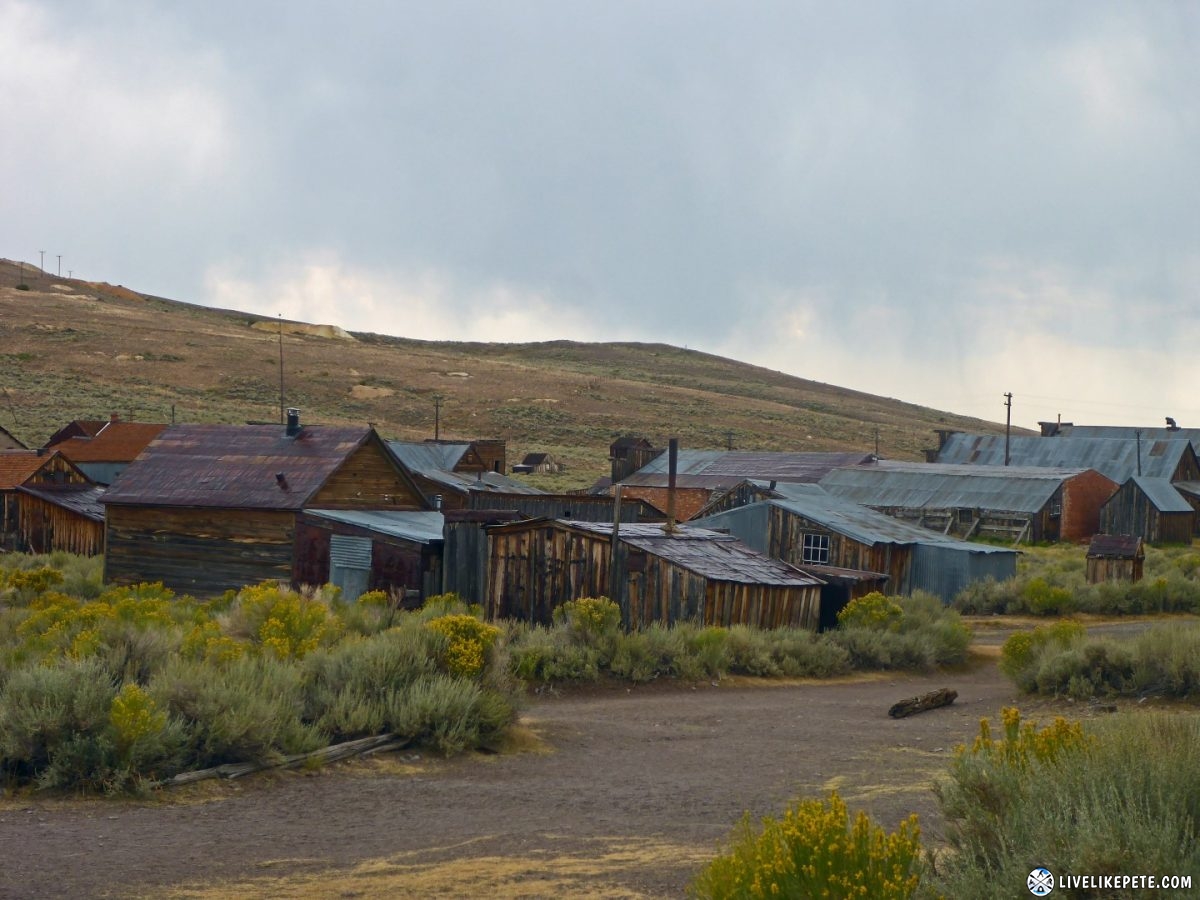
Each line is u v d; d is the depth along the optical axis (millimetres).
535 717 18125
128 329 165250
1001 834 7121
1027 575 46000
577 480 98500
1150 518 67312
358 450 38594
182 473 38844
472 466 71125
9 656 15336
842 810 6738
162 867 9195
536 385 164625
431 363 174125
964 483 68312
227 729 12578
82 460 70375
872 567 41312
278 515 35938
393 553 33656
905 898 6344
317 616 21125
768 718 18672
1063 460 83312
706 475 79000
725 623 26500
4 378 127938
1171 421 91688
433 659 15969
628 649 22688
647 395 169500
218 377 144750
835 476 72375
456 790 12594
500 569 28906
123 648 14828
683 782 13273
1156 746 7758
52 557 46469
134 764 11688
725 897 6645
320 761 13227
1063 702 19594
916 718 18703
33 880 8703
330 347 179500
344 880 8914
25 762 11633
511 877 9000
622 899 8375
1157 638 20078
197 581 36938
